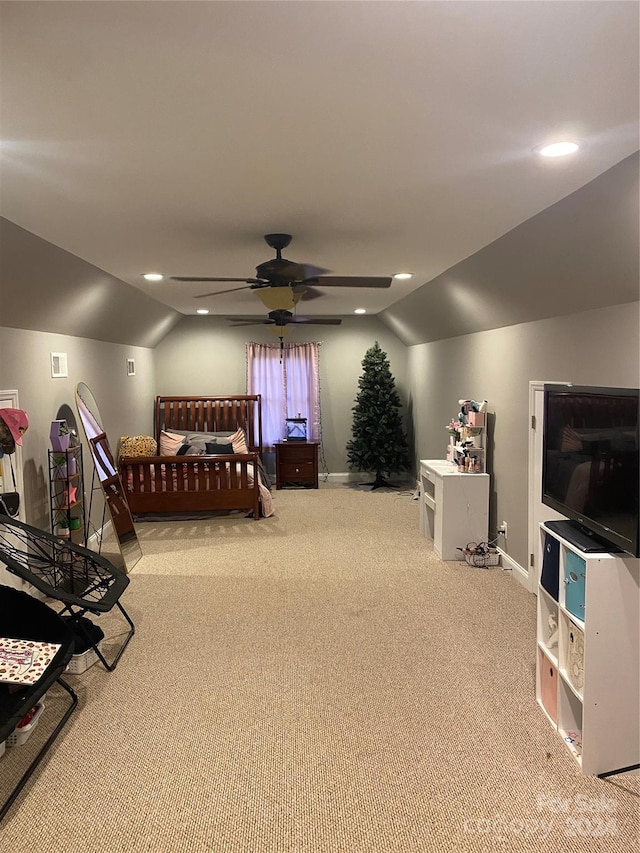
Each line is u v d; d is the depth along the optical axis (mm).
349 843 1913
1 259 3184
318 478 8273
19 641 2338
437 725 2549
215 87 1599
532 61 1468
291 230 3266
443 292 5059
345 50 1408
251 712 2658
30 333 4141
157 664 3096
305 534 5613
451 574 4453
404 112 1776
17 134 1913
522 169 2283
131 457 5898
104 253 3805
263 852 1879
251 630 3498
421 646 3275
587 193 2473
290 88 1606
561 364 3574
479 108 1743
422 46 1394
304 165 2234
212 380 8320
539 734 2484
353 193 2596
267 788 2170
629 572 2150
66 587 4070
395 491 7656
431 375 6930
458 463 5113
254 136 1949
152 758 2342
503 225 3135
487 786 2174
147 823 2000
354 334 8406
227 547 5203
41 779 2217
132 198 2627
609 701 2199
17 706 2082
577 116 1813
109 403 6039
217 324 8258
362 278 3418
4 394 3717
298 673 2996
